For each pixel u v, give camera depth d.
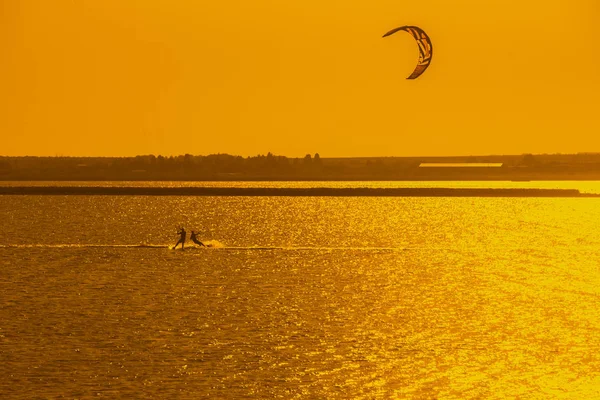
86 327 168.12
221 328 168.38
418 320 177.50
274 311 186.50
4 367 139.50
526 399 126.38
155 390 129.12
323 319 178.12
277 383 132.88
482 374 138.00
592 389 130.75
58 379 133.88
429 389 130.62
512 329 168.88
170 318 177.75
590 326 171.62
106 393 127.50
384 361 144.62
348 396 127.62
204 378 135.00
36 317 177.25
